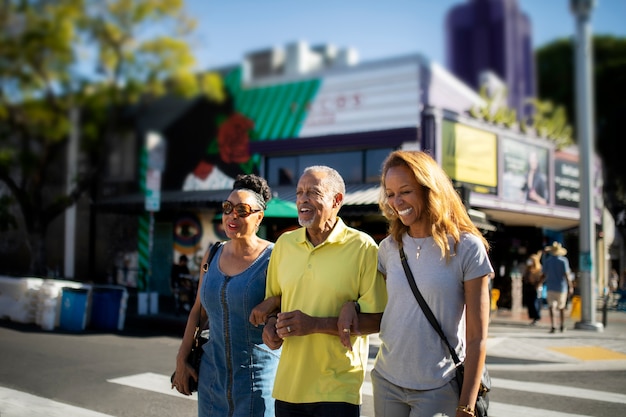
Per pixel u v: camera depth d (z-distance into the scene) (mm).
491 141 14594
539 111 17516
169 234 17594
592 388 6742
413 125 13945
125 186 19062
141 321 12008
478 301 2391
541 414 5590
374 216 13891
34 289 11141
